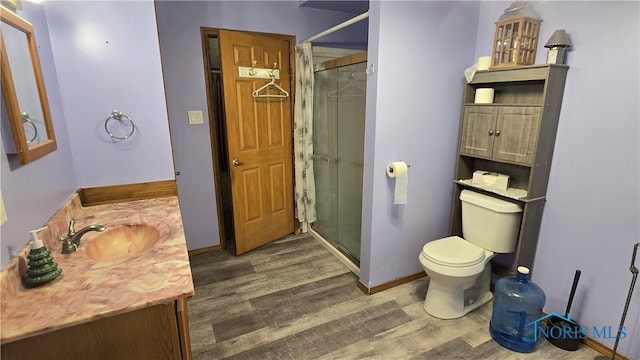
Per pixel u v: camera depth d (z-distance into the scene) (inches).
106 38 66.1
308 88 117.1
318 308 85.7
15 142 42.6
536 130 70.2
